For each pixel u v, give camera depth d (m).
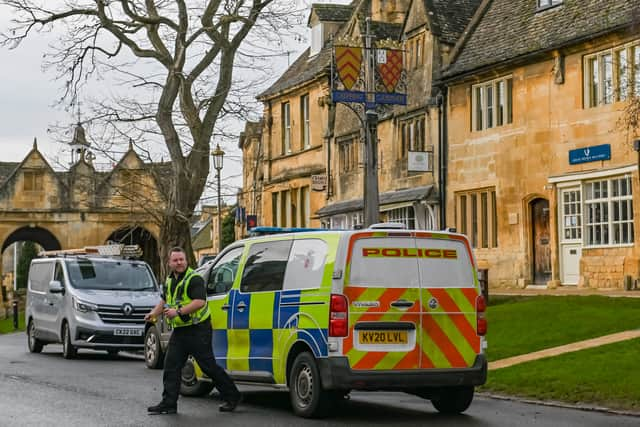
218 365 12.62
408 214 33.16
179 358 12.28
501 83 29.12
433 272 12.03
